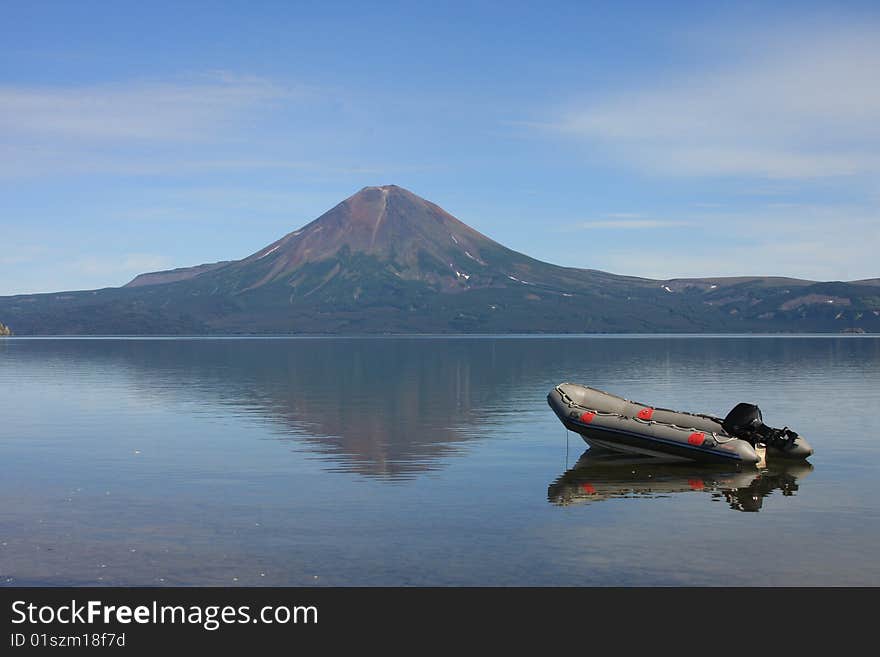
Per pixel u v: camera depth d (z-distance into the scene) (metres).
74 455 27.09
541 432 32.84
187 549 16.20
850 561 15.54
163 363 93.19
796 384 58.16
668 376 67.62
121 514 18.88
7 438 31.00
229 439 30.77
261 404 44.03
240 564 15.36
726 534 17.28
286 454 27.36
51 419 37.09
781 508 19.69
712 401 45.62
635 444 26.25
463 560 15.55
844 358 105.06
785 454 26.23
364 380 63.34
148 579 14.72
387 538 16.89
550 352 134.50
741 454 24.66
